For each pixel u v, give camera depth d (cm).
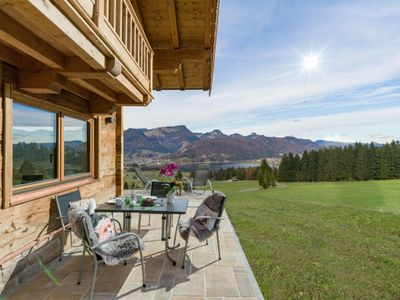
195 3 509
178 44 602
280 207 777
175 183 397
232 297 257
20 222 288
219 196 371
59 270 318
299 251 405
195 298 255
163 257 359
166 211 334
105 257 258
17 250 281
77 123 464
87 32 210
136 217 588
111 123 639
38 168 342
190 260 348
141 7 526
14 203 277
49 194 344
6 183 265
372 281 308
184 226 346
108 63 268
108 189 618
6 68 264
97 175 536
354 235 488
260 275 321
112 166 650
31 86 276
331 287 293
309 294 278
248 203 861
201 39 609
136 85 391
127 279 294
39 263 316
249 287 277
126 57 320
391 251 407
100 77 283
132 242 285
